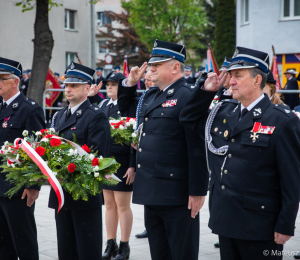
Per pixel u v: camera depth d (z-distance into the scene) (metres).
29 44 22.61
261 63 2.71
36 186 3.74
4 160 3.58
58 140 3.36
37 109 4.08
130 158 4.71
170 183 3.31
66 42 25.73
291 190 2.58
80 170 3.30
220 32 24.92
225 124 2.87
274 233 2.61
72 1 26.12
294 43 17.67
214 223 2.77
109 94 5.38
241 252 2.71
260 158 2.65
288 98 10.09
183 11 28.89
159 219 3.50
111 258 4.76
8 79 4.02
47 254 4.69
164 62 3.46
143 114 3.59
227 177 2.74
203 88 3.03
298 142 2.64
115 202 4.82
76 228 3.70
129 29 35.66
